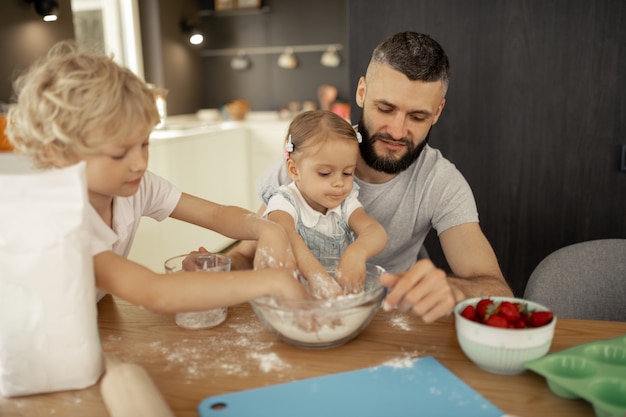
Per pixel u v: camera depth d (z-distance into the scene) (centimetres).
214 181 381
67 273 69
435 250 220
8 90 303
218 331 92
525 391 72
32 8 320
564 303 118
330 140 121
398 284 84
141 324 95
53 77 79
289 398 70
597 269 122
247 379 76
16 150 87
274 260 98
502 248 219
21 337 70
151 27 445
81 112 76
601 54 196
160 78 452
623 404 68
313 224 128
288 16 501
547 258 125
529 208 213
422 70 121
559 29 197
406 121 128
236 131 416
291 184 135
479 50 205
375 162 135
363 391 71
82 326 71
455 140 214
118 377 68
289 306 80
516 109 206
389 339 88
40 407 70
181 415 68
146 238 295
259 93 524
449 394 70
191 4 501
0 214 67
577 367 74
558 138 205
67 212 68
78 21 440
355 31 214
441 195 140
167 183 124
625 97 197
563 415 67
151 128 84
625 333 88
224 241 407
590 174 205
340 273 100
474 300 84
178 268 104
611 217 207
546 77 202
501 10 201
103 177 83
